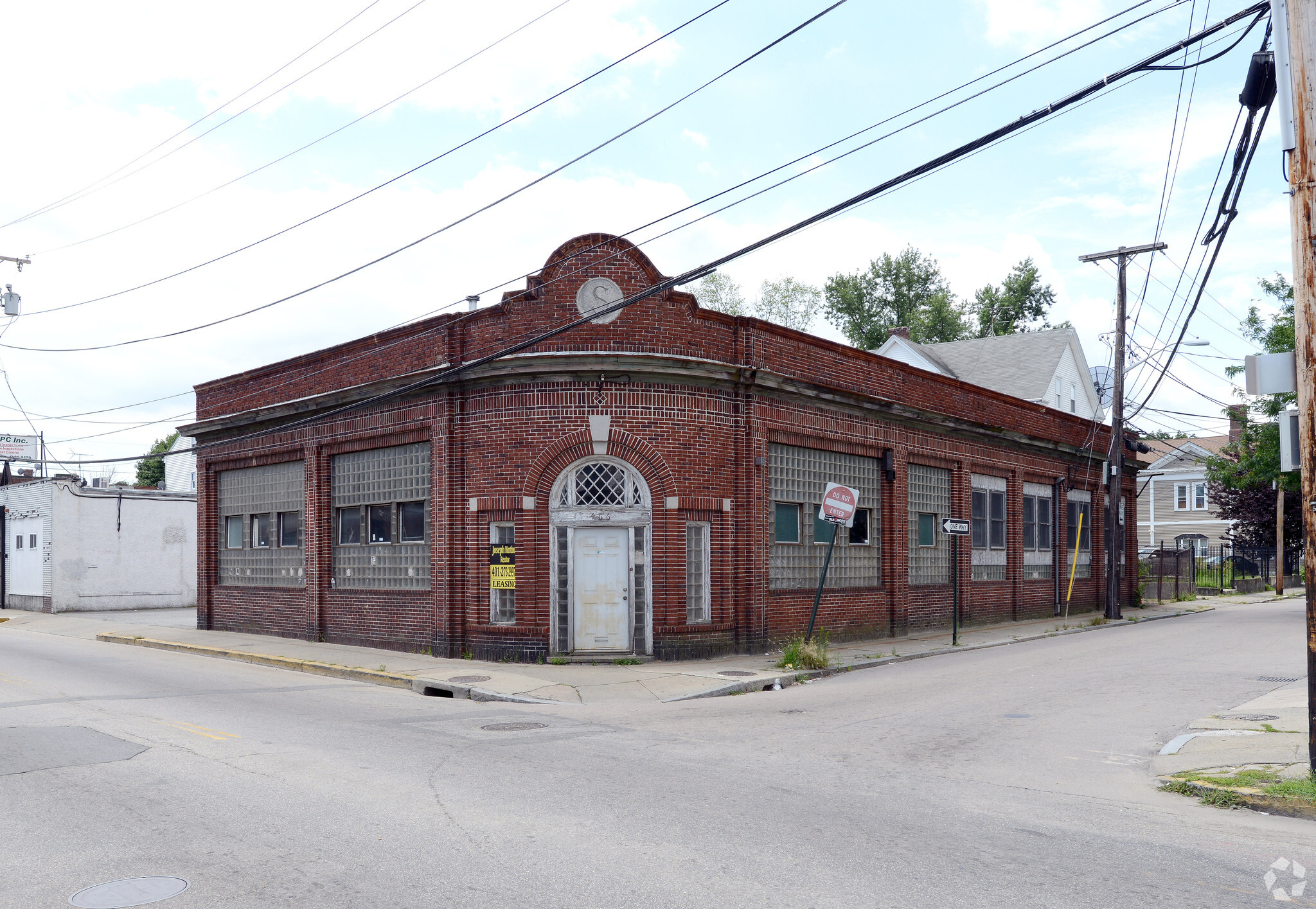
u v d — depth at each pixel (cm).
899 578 2288
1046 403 3672
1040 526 3031
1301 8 822
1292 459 869
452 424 1875
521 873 604
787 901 554
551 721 1230
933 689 1482
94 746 1009
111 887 585
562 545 1798
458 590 1866
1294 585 4994
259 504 2436
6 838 686
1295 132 835
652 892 569
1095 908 546
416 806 769
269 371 2359
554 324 1791
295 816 739
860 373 2205
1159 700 1322
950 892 570
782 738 1094
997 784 862
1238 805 791
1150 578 4200
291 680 1645
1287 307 3697
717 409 1850
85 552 3403
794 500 2038
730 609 1844
